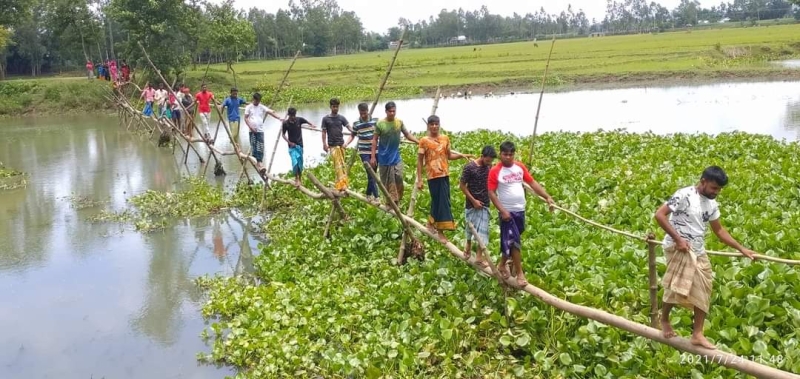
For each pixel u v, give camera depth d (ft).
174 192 56.80
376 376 24.43
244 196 53.83
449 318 27.84
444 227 32.42
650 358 22.74
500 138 66.49
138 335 30.25
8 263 40.34
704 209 20.44
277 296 31.45
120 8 143.74
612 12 556.92
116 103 121.80
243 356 27.35
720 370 21.65
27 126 115.65
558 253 31.96
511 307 26.50
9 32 148.66
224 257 40.47
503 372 24.11
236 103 61.57
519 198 26.73
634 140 60.75
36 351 28.99
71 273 38.32
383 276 33.06
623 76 160.45
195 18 150.30
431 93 154.20
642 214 36.91
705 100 116.06
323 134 41.04
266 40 333.83
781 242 30.19
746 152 52.60
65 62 241.35
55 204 54.75
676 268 20.77
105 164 73.15
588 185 45.27
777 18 515.50
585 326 24.70
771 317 24.16
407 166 55.26
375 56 291.79
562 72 171.01
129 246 43.09
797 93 118.62
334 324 28.40
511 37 488.85
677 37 290.97
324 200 46.96
